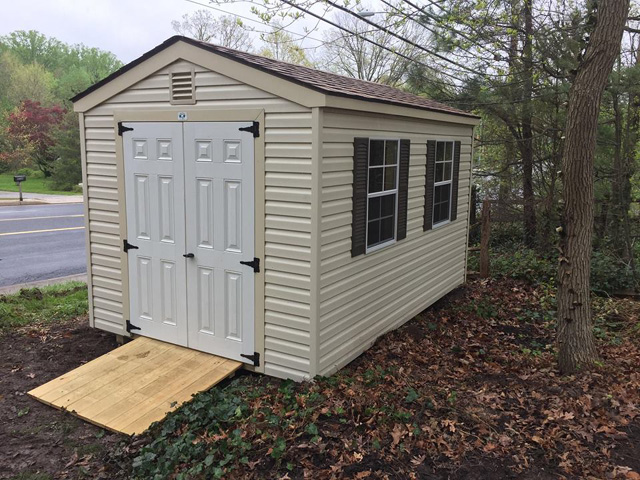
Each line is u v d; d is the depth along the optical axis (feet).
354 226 17.67
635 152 32.30
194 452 12.70
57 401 15.65
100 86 19.06
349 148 16.99
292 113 15.53
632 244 33.78
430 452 12.19
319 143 15.24
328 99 14.99
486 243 32.63
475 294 29.48
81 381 16.70
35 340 21.34
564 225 17.08
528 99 34.83
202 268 18.06
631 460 11.87
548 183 38.34
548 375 17.25
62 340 21.33
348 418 13.69
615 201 32.50
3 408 15.72
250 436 13.07
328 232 16.31
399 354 19.74
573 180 16.58
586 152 16.25
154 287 19.31
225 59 16.31
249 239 16.93
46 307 25.71
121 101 18.90
